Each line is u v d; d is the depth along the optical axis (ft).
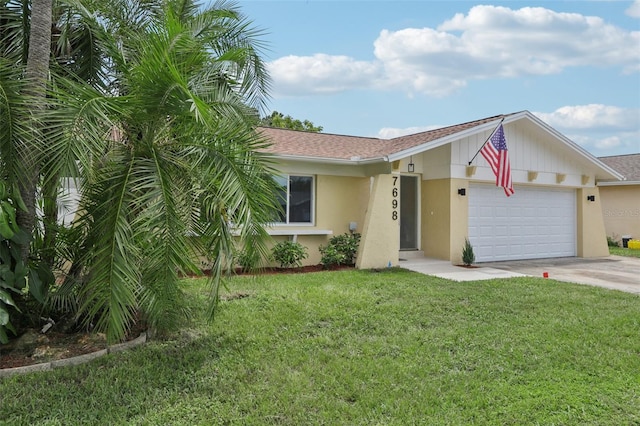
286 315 20.95
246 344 17.01
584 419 11.65
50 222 17.70
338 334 18.43
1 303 14.37
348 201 40.93
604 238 52.47
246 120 19.03
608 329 19.63
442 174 42.29
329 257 36.91
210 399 12.44
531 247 48.32
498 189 45.91
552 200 50.21
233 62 18.94
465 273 35.55
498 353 16.46
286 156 35.60
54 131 13.34
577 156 49.29
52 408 11.75
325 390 13.16
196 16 21.35
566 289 28.89
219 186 15.23
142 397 12.44
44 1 15.83
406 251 43.11
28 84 14.25
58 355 15.61
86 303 13.99
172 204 14.29
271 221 17.11
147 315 16.94
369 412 11.88
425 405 12.32
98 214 14.94
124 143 15.72
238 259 17.30
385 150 42.37
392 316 21.25
